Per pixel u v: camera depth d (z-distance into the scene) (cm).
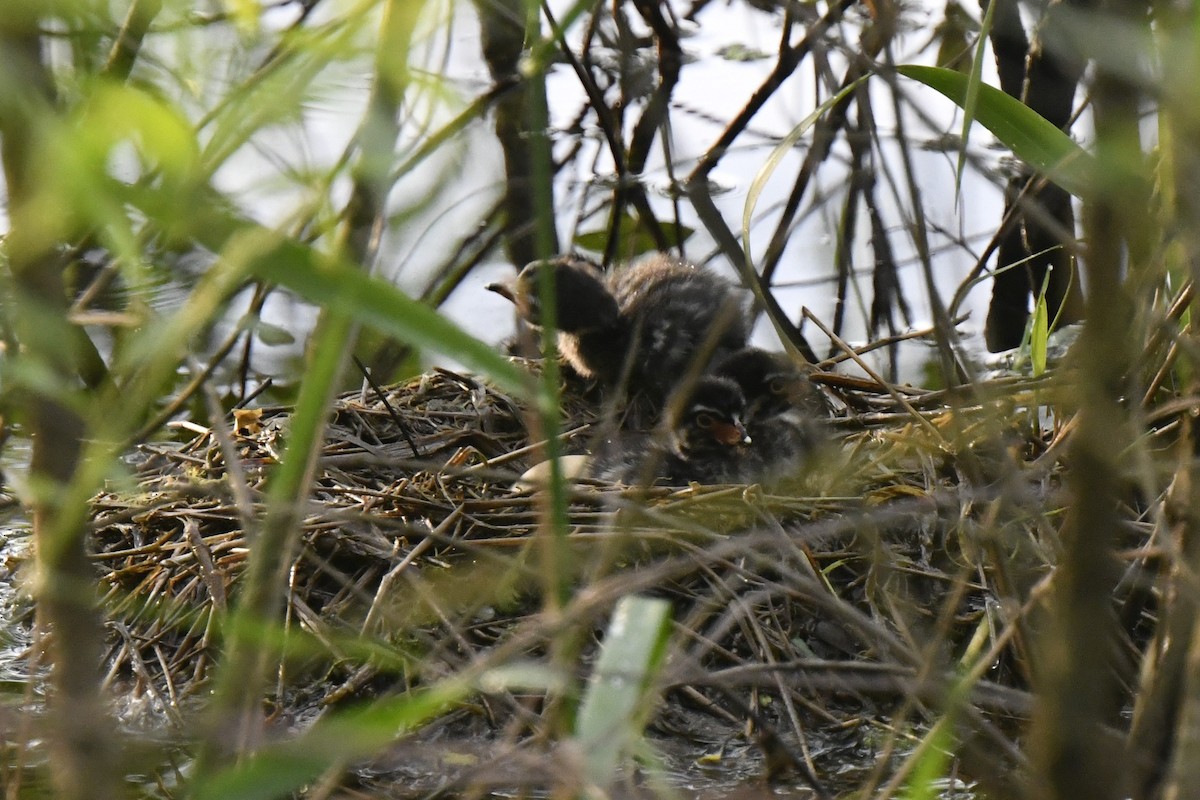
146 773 811
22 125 372
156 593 1002
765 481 1147
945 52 1461
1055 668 465
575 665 855
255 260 386
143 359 480
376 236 456
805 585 651
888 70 520
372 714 452
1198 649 489
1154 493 525
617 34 1702
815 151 1405
